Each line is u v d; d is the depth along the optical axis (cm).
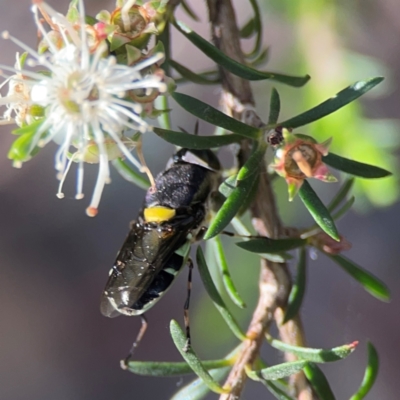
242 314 14
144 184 13
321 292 21
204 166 13
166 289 13
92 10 14
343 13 14
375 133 14
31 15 18
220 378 11
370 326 21
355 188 14
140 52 11
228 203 11
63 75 11
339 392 20
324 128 14
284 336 12
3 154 21
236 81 12
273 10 14
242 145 12
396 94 18
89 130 11
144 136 18
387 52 17
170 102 19
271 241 11
